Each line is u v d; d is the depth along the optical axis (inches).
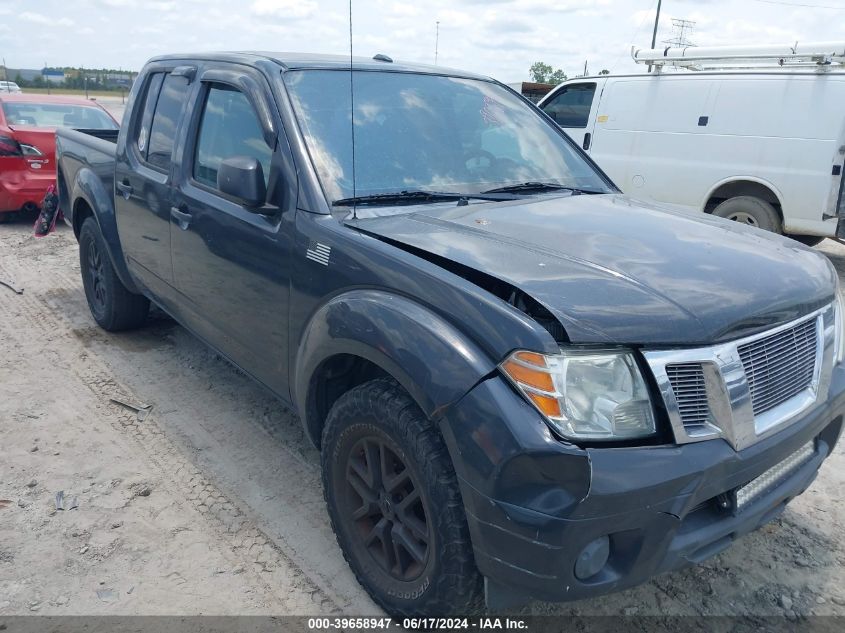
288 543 116.0
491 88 153.6
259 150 124.4
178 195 143.3
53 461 137.6
